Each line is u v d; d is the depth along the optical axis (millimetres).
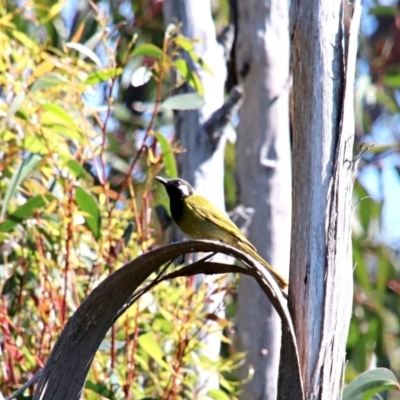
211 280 10078
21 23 13023
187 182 11258
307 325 5973
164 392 9328
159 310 9648
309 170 6234
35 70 9992
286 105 12148
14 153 10367
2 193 10852
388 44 17453
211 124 11773
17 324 9734
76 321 6164
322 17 6457
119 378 9430
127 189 13133
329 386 5910
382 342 14477
